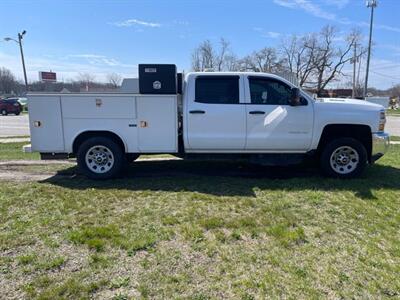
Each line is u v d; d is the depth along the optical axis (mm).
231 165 7426
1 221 4008
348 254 3271
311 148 5918
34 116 5727
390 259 3184
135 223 3975
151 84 5672
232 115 5750
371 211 4387
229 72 5832
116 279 2805
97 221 4023
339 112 5789
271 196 4992
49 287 2680
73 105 5715
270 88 5844
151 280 2803
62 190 5324
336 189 5328
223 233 3709
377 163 7340
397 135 14281
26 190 5305
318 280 2828
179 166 7324
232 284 2758
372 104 5992
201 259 3152
